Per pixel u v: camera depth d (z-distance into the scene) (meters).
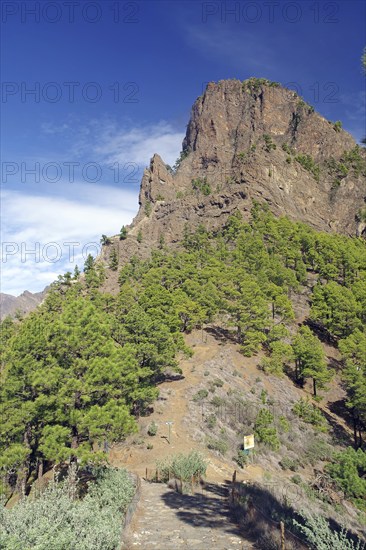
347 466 35.72
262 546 11.22
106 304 72.38
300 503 18.69
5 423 22.23
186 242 140.50
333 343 83.25
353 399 58.66
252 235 125.06
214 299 74.88
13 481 27.08
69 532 8.64
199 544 11.81
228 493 19.53
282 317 83.56
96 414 20.81
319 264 110.12
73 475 14.31
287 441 47.16
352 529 16.56
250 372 62.91
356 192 191.25
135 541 12.09
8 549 7.29
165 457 33.34
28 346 22.89
